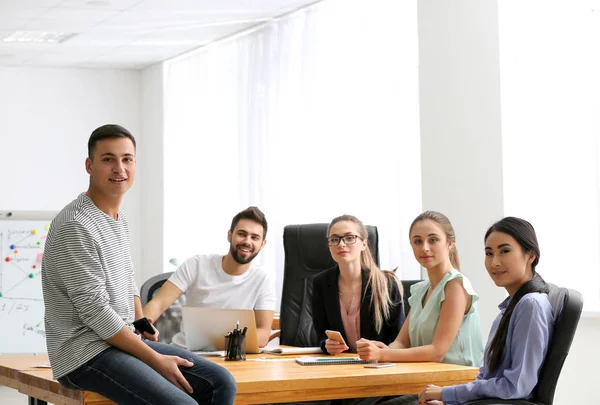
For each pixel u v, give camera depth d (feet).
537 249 9.55
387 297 12.62
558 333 9.08
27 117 28.07
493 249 9.61
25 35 24.35
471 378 10.27
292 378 9.48
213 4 21.56
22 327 23.24
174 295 13.99
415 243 11.78
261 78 23.68
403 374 9.92
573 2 16.44
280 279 22.57
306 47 21.88
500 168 16.52
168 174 28.14
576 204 16.30
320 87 21.54
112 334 8.89
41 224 23.59
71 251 8.96
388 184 19.58
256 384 9.31
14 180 27.81
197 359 9.39
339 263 12.69
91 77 28.89
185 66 27.40
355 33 20.67
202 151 26.71
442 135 17.67
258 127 23.76
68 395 9.37
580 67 16.37
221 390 9.07
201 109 26.66
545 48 16.72
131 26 23.57
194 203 27.09
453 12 17.48
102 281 9.06
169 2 21.29
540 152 16.63
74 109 28.60
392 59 19.60
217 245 26.08
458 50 17.38
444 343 11.21
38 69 28.25
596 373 15.34
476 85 17.01
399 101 19.36
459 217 17.30
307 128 21.88
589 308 15.79
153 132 28.89
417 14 18.25
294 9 22.34
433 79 17.88
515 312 9.25
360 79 20.52
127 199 29.35
